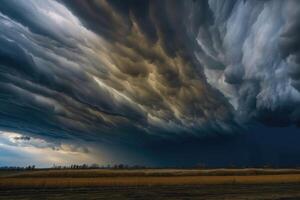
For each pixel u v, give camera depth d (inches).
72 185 1873.8
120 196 1341.0
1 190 1539.1
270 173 3100.4
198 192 1510.8
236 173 2947.8
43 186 1771.7
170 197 1310.3
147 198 1273.4
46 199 1215.6
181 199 1243.8
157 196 1346.0
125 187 1800.0
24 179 2007.9
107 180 2142.0
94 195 1370.6
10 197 1273.4
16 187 1686.8
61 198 1253.1
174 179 2293.3
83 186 1843.0
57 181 2006.6
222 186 1882.4
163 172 2915.8
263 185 1955.0
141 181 2142.0
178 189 1674.5
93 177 2420.0
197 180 2263.8
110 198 1269.7
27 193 1425.9
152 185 1959.9
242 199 1247.5
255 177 2539.4
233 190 1614.2
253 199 1251.8
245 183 2126.0
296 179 2426.2
